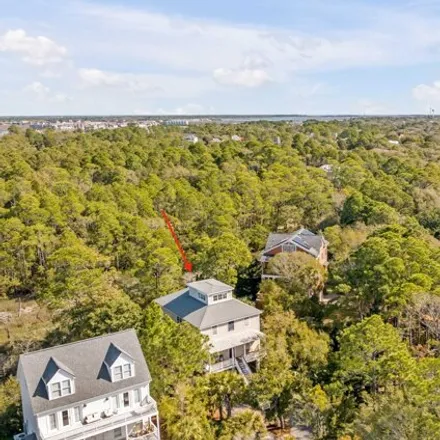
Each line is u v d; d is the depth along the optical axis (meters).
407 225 65.62
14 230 58.25
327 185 87.44
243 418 29.91
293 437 29.83
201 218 69.69
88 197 74.19
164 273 49.03
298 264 49.66
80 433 26.77
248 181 84.44
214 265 50.72
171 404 30.23
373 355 33.06
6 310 53.00
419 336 41.00
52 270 49.69
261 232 68.00
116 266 57.31
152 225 65.19
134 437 28.89
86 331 36.09
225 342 38.28
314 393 30.19
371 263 45.19
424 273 44.31
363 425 25.98
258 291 50.47
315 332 40.69
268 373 32.28
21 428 30.91
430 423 23.62
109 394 27.86
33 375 27.23
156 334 32.69
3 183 73.38
